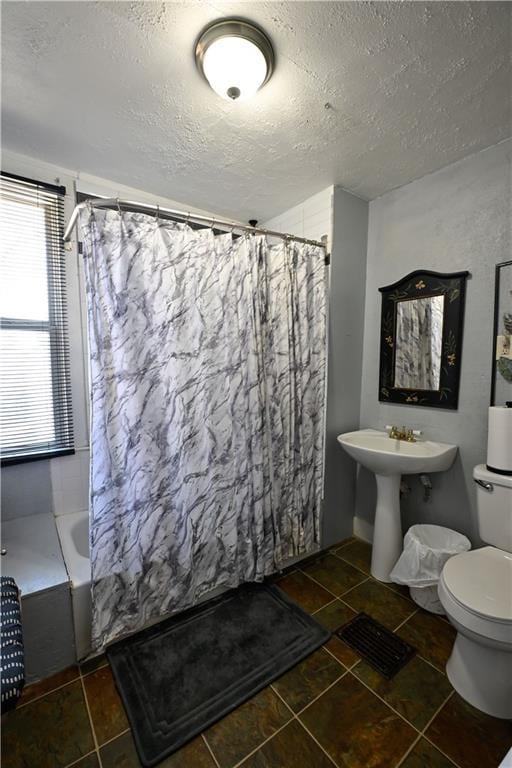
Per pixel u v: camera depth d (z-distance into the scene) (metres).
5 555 1.60
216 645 1.55
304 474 2.14
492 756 1.12
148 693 1.33
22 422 1.89
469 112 1.44
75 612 1.44
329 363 2.21
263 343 1.89
